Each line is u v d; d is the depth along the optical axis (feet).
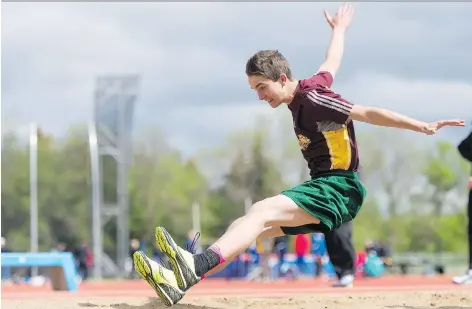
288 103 49.24
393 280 166.50
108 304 57.31
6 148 567.18
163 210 613.11
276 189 544.21
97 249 263.90
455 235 650.43
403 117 45.39
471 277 94.73
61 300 61.21
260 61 48.52
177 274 44.93
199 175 630.33
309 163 50.14
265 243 183.73
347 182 48.67
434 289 80.23
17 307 54.70
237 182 556.51
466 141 84.43
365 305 59.36
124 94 258.98
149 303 58.23
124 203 266.57
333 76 52.21
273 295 68.59
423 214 641.81
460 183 639.35
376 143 562.66
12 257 95.86
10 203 566.36
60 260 99.81
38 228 559.79
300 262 201.46
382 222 631.56
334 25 56.65
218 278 209.15
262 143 547.49
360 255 204.74
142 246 269.85
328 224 47.70
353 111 46.55
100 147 263.90
